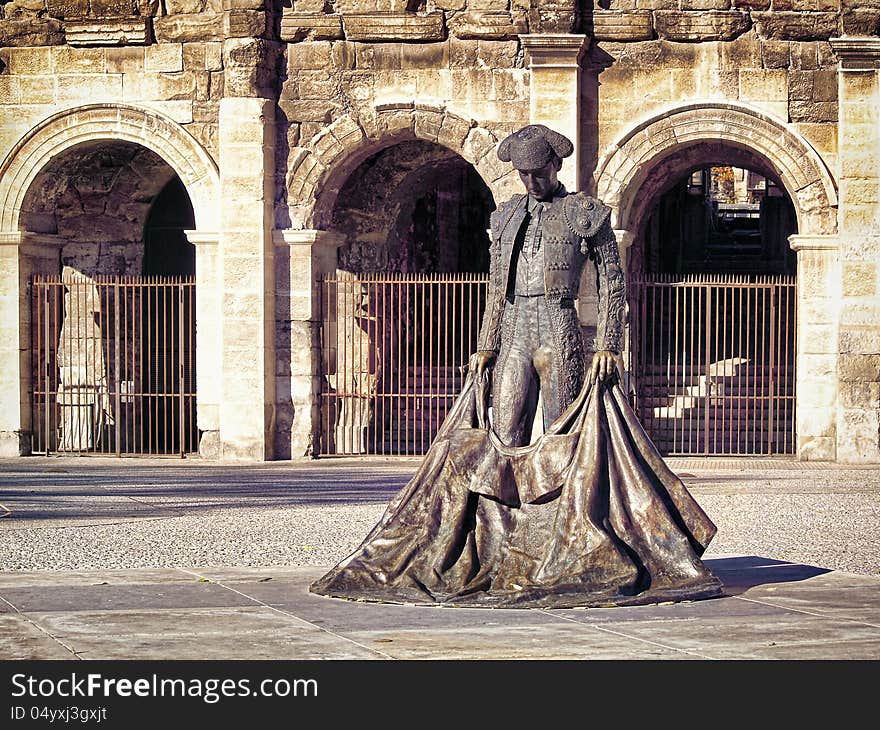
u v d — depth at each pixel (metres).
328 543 16.06
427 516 11.87
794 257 41.66
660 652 9.27
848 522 18.17
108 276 31.16
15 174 28.84
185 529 17.33
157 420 29.06
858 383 27.00
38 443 29.48
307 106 28.05
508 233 12.57
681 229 41.62
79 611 10.88
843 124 26.88
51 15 28.56
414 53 27.77
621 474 11.80
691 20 27.16
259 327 27.83
